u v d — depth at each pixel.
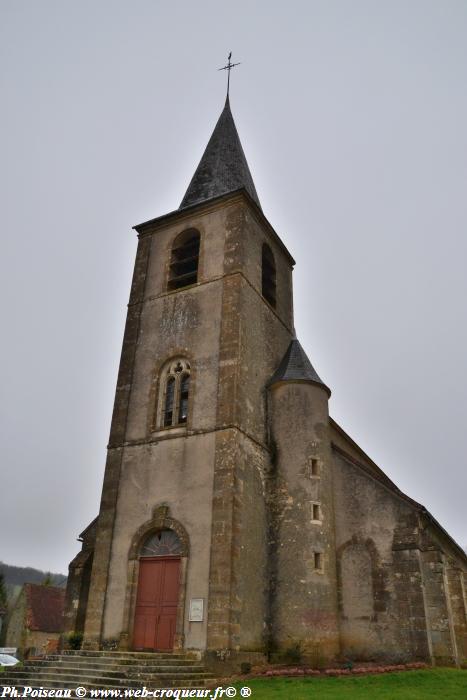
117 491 19.33
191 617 16.05
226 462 17.66
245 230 22.59
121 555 18.23
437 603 17.17
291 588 17.62
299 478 19.22
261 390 20.86
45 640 43.81
